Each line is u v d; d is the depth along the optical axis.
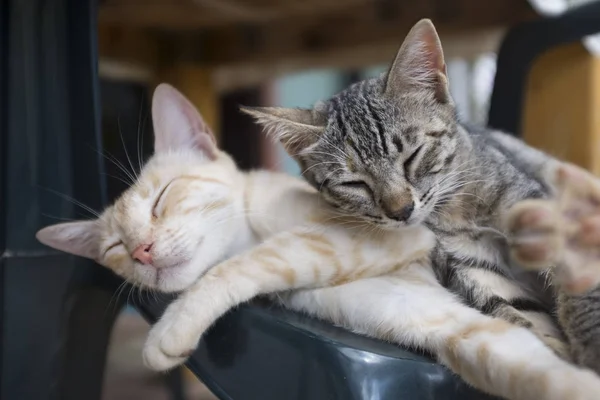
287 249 0.44
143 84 0.81
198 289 0.43
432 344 0.40
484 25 0.72
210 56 0.84
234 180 0.51
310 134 0.51
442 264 0.47
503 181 0.48
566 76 0.70
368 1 0.74
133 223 0.47
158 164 0.51
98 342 0.51
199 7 0.71
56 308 0.50
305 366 0.39
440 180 0.49
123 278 0.50
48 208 0.51
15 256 0.49
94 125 0.51
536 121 0.71
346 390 0.38
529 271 0.45
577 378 0.36
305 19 0.80
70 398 0.50
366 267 0.45
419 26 0.48
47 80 0.50
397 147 0.48
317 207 0.48
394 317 0.42
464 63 1.05
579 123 0.70
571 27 0.66
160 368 0.42
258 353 0.41
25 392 0.49
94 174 0.51
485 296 0.45
